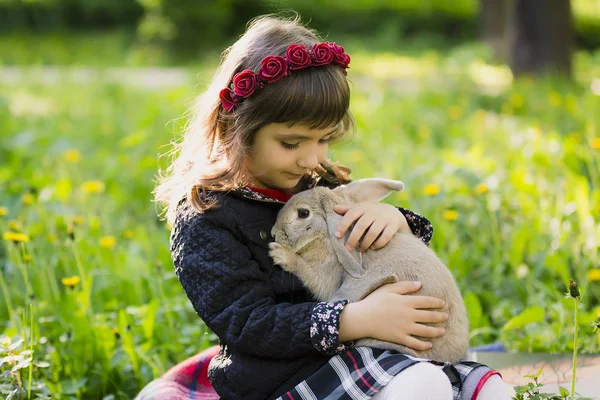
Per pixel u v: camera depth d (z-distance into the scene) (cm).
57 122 852
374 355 228
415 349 234
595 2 2322
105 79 1248
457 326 244
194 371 281
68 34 2125
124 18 2233
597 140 509
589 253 416
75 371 323
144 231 488
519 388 247
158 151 654
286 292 253
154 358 323
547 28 1174
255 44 253
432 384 213
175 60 1747
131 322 352
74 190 566
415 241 257
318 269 251
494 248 439
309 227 251
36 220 468
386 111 865
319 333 229
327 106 240
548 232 448
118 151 711
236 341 236
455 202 482
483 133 718
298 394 229
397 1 2288
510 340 332
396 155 634
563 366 291
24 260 351
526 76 1128
